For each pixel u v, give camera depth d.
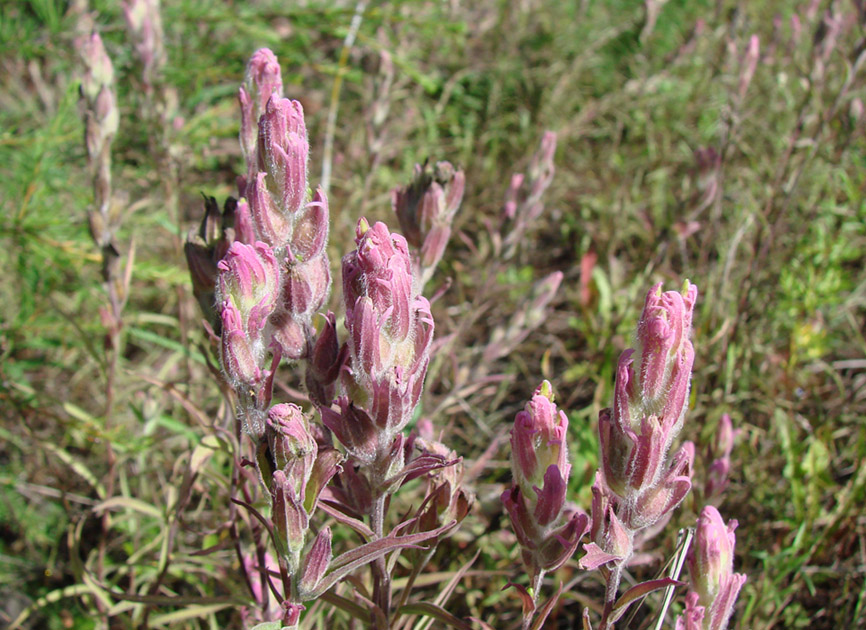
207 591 0.37
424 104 0.73
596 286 0.52
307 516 0.20
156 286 0.55
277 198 0.22
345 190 0.62
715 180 0.45
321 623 0.30
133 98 0.50
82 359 0.54
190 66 0.56
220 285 0.21
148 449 0.40
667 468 0.21
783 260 0.52
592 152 0.72
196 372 0.46
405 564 0.38
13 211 0.47
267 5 0.67
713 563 0.20
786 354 0.49
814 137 0.52
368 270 0.19
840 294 0.55
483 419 0.51
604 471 0.20
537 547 0.22
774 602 0.37
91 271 0.55
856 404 0.49
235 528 0.30
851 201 0.53
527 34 0.78
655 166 0.65
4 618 0.42
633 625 0.36
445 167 0.30
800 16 0.69
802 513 0.38
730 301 0.50
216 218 0.26
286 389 0.27
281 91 0.26
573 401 0.52
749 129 0.66
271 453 0.20
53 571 0.44
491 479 0.43
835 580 0.39
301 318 0.23
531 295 0.42
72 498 0.44
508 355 0.56
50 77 0.66
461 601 0.37
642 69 0.68
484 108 0.75
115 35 0.60
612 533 0.20
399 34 0.67
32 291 0.47
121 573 0.38
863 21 0.47
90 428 0.38
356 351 0.20
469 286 0.60
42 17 0.57
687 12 0.82
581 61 0.73
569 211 0.65
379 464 0.22
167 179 0.46
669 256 0.52
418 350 0.20
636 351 0.19
